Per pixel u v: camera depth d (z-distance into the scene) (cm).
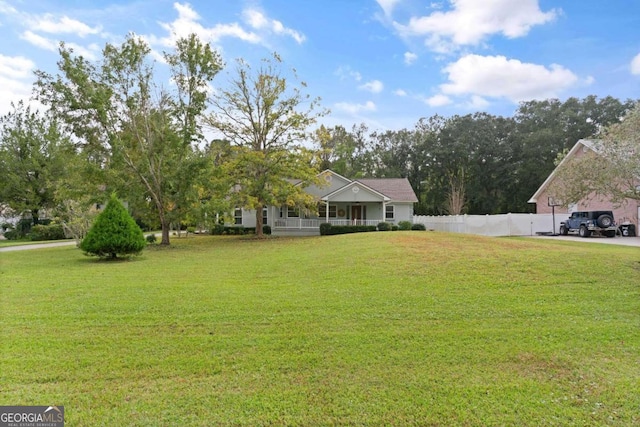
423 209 4878
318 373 358
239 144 2220
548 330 480
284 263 1072
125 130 1770
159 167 1795
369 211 2858
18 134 2820
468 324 506
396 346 426
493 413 290
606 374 357
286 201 2177
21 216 2986
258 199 2123
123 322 514
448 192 4412
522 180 4334
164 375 354
